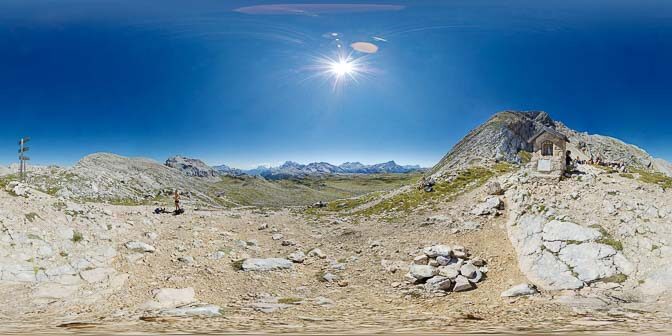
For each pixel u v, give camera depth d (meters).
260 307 20.47
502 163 58.00
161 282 23.61
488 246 28.50
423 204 42.53
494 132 91.94
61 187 75.25
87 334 14.82
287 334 14.97
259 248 31.34
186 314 18.95
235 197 124.31
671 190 30.39
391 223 37.53
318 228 38.47
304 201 140.38
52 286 22.12
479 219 33.09
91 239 28.02
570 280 22.34
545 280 22.81
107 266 25.28
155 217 37.41
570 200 30.05
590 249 24.05
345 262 28.39
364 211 45.62
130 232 31.20
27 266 23.25
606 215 26.94
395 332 15.33
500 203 34.62
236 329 15.91
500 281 23.72
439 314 19.05
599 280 22.11
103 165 109.81
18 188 31.94
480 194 39.25
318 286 24.64
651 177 34.75
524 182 36.31
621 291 21.08
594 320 17.11
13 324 16.75
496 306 20.11
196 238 31.91
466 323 17.05
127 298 21.36
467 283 23.19
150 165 124.38
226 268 26.48
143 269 25.38
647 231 24.48
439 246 26.55
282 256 29.61
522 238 27.44
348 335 14.84
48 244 25.61
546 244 25.48
